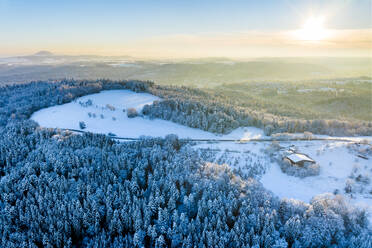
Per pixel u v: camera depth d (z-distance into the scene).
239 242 48.97
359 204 63.09
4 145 88.06
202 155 98.50
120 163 74.69
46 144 88.12
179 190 66.00
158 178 69.19
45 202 57.84
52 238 51.50
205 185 64.75
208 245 48.03
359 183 75.69
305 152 97.31
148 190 65.50
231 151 103.50
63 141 92.06
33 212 55.28
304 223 53.69
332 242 50.94
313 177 81.12
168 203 58.56
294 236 50.94
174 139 105.25
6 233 52.03
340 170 83.88
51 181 65.69
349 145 98.25
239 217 53.69
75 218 54.44
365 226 54.62
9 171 74.50
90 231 55.09
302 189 75.38
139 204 58.00
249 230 52.81
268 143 111.19
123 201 59.91
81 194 62.69
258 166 90.25
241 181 70.56
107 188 62.62
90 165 75.06
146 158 80.56
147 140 100.44
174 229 52.28
